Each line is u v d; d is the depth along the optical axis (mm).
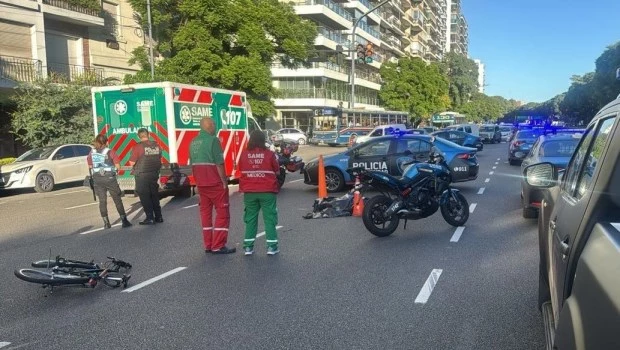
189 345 4371
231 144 15492
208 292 5750
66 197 15023
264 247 7859
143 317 5039
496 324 4680
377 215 8398
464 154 13734
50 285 5805
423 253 7316
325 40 55000
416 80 69562
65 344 4449
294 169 15570
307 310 5121
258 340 4438
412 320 4812
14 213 12188
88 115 21734
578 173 3160
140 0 27406
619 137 2291
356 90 68312
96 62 27875
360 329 4625
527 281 5914
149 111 13094
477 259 6938
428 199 8680
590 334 1777
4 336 4648
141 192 9969
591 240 2062
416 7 103125
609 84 53062
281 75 56031
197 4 27031
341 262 6898
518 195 13086
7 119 23484
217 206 7488
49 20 25156
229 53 29344
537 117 22641
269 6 31031
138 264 7043
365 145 14070
